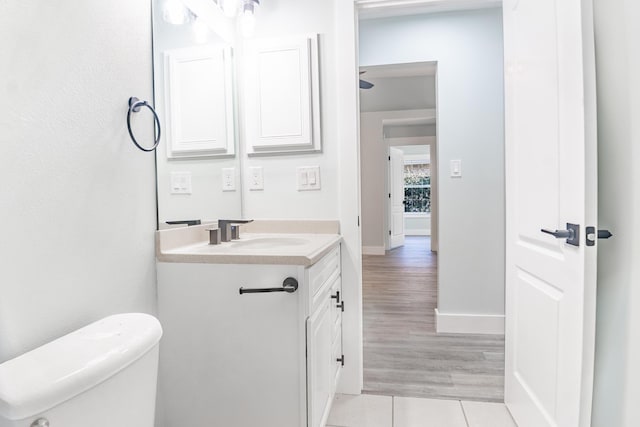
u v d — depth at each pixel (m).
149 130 1.29
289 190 1.96
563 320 1.19
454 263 2.69
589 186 1.04
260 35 1.96
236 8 1.85
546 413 1.31
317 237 1.75
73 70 0.95
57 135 0.90
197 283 1.25
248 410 1.23
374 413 1.71
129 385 0.79
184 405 1.27
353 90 1.85
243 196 2.01
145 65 1.27
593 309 1.05
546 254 1.31
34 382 0.62
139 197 1.22
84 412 0.68
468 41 2.59
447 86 2.62
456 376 2.06
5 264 0.77
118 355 0.76
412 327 2.83
